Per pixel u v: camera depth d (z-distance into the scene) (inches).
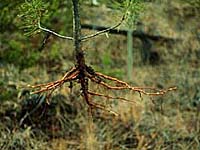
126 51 236.2
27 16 70.9
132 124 169.6
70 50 213.3
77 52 68.8
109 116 170.6
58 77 186.1
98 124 167.2
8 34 153.3
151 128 169.8
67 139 162.2
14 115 161.5
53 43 182.9
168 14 265.9
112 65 226.8
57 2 135.0
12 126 158.9
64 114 167.6
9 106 163.3
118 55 234.7
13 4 132.1
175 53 244.5
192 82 210.1
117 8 75.8
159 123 172.9
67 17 154.6
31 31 71.4
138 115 173.6
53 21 150.4
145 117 174.2
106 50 231.9
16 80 172.1
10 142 152.0
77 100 172.2
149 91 196.4
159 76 218.1
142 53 241.3
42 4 71.0
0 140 152.6
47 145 157.9
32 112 163.8
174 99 192.2
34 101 163.0
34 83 175.6
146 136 166.7
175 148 162.4
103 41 235.8
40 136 160.6
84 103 171.2
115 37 239.3
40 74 184.4
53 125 163.9
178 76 217.9
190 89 202.1
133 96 186.4
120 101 177.9
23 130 157.5
